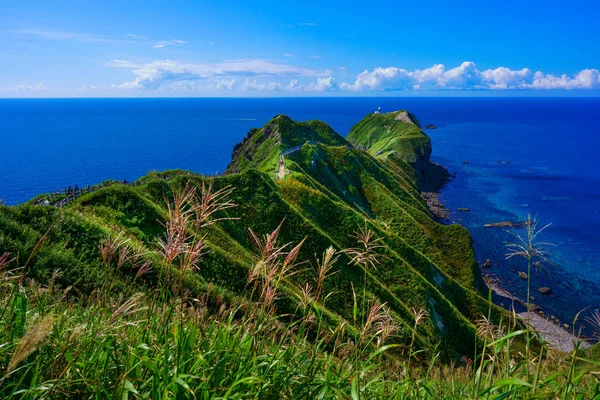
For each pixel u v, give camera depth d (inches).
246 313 199.3
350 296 1507.1
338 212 2352.4
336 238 2230.6
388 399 212.5
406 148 5846.5
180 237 178.5
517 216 4020.7
